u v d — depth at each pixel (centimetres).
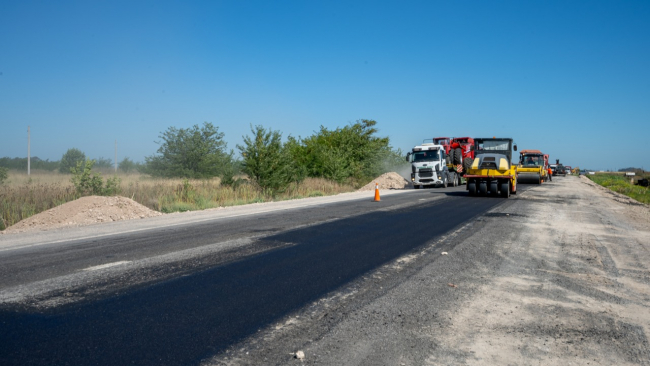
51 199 1638
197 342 404
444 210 1582
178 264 711
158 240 936
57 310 486
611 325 466
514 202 1966
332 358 374
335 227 1134
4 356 371
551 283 626
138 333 424
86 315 471
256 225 1168
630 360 382
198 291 562
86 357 371
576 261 776
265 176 2377
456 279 638
